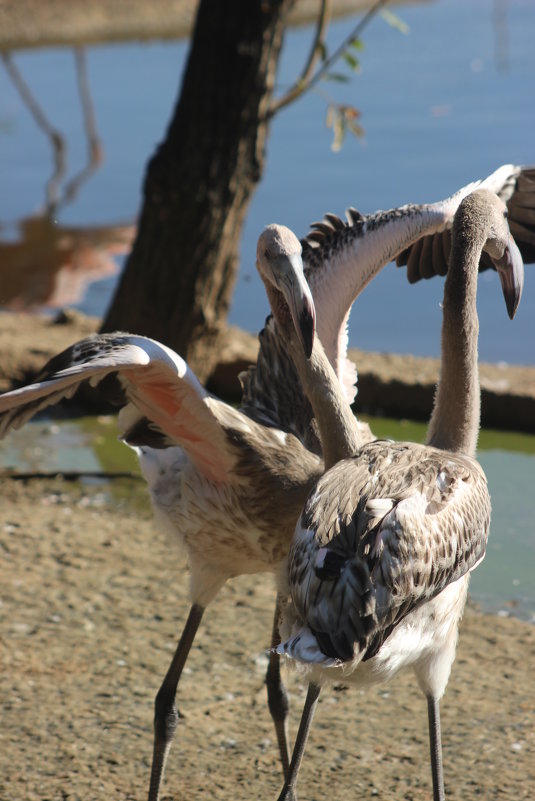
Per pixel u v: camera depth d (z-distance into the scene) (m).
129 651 9.54
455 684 9.13
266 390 8.24
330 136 25.95
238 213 14.61
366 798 7.71
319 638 5.89
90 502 12.48
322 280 8.55
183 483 7.61
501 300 18.14
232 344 16.02
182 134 14.17
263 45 13.85
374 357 15.88
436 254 9.15
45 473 13.12
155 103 31.16
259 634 9.84
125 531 11.79
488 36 39.09
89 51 39.09
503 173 8.80
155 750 7.59
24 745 8.21
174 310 14.65
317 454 7.86
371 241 8.43
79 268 20.00
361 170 22.86
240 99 13.99
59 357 6.62
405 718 8.70
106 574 10.84
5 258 20.38
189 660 9.45
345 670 6.10
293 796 6.74
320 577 5.92
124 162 26.17
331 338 8.52
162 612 10.20
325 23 13.38
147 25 42.56
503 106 28.36
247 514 7.39
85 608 10.21
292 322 7.42
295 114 28.30
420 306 18.19
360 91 30.72
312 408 7.76
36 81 34.50
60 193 24.03
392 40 38.75
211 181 14.21
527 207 8.98
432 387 14.89
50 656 9.41
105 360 6.35
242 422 7.29
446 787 7.83
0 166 25.95
